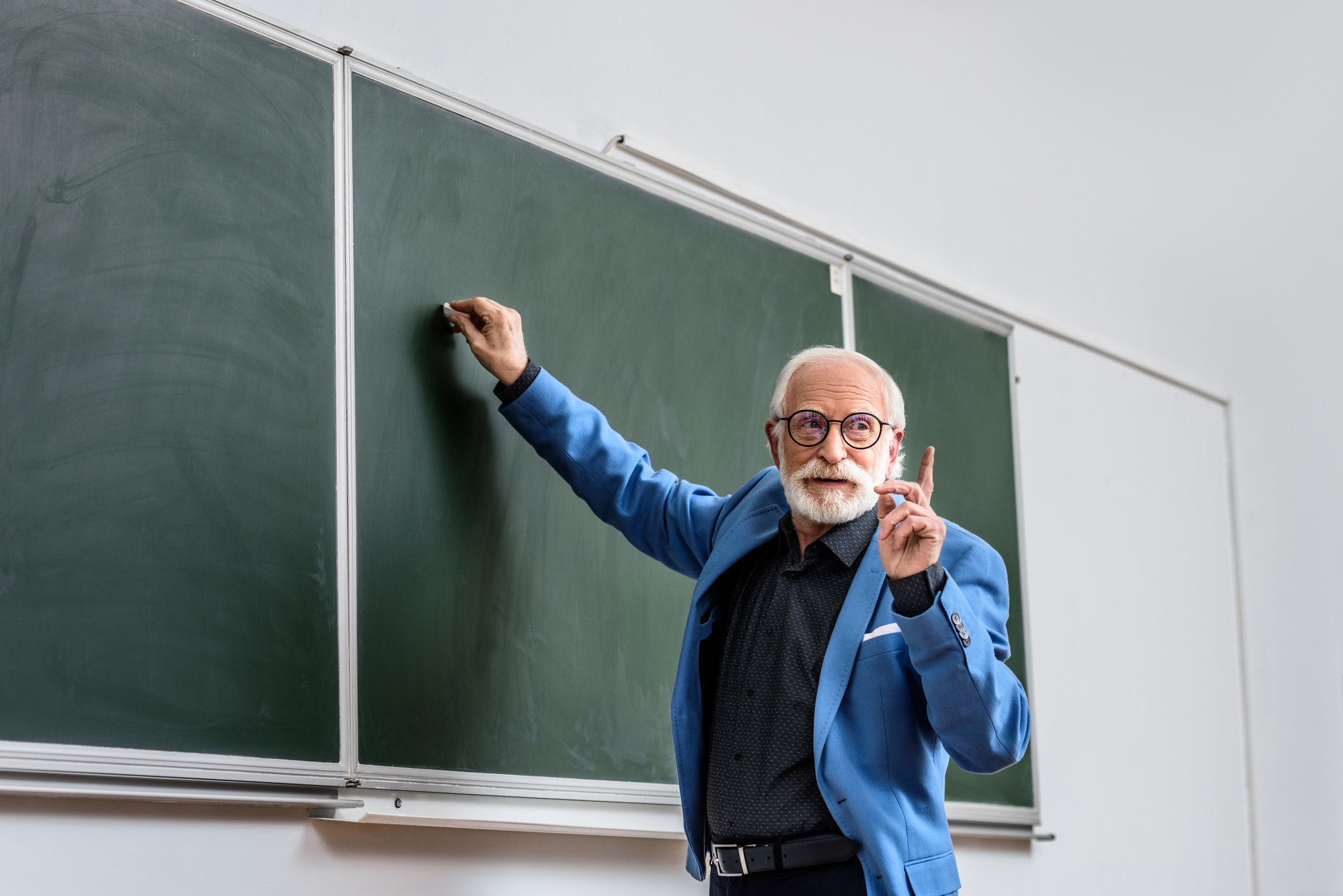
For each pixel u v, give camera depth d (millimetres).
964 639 1675
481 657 2129
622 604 2396
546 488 2289
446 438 2125
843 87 3434
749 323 2773
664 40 2975
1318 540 4930
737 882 1832
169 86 1853
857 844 1768
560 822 2225
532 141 2375
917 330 3244
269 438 1890
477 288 2229
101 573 1688
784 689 1839
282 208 1963
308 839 1925
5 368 1638
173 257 1819
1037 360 3936
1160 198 4551
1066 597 3857
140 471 1743
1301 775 4648
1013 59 4043
